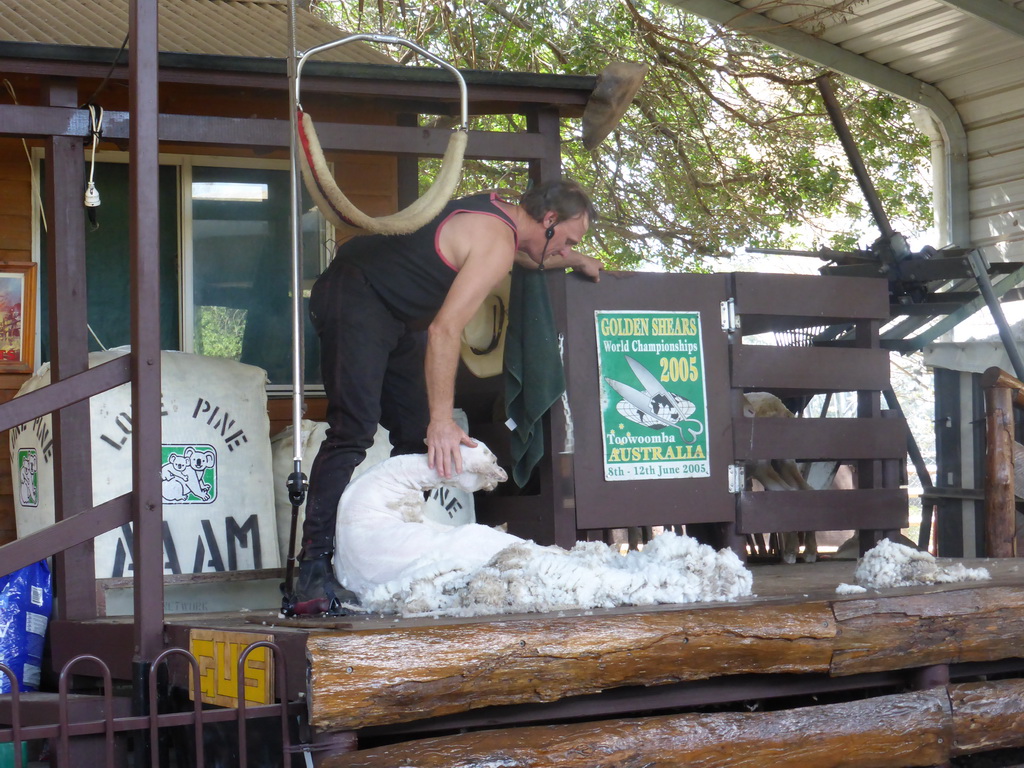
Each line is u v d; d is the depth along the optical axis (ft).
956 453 23.48
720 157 41.22
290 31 11.73
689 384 16.66
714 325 16.96
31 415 10.48
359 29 36.01
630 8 35.14
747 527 16.84
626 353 16.26
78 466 13.73
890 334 24.13
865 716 11.22
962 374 23.39
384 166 21.21
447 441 11.91
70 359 13.73
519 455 15.30
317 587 11.87
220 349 20.57
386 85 15.40
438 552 11.47
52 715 11.68
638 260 41.19
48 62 13.69
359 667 8.89
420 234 12.61
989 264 22.38
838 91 38.65
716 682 10.89
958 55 25.22
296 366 11.39
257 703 9.68
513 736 9.66
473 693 9.31
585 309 16.07
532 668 9.51
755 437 17.03
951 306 22.18
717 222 40.19
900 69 26.22
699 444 16.65
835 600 11.14
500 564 10.96
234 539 16.63
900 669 11.94
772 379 17.28
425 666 9.09
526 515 16.26
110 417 15.98
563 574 10.87
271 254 20.93
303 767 9.25
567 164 39.88
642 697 10.52
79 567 13.62
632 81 15.61
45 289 19.62
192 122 14.01
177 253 20.36
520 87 15.83
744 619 10.53
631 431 16.19
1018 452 19.26
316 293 12.93
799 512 17.28
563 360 15.87
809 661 10.80
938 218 27.09
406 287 12.60
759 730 10.68
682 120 39.24
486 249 12.47
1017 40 24.07
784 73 38.93
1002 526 17.87
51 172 13.83
